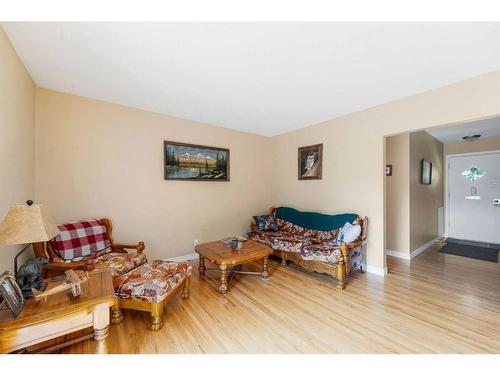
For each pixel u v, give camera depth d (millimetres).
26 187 2164
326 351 1604
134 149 3146
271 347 1646
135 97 2816
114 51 1849
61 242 2275
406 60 1991
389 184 3934
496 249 4219
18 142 1936
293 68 2123
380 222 3039
